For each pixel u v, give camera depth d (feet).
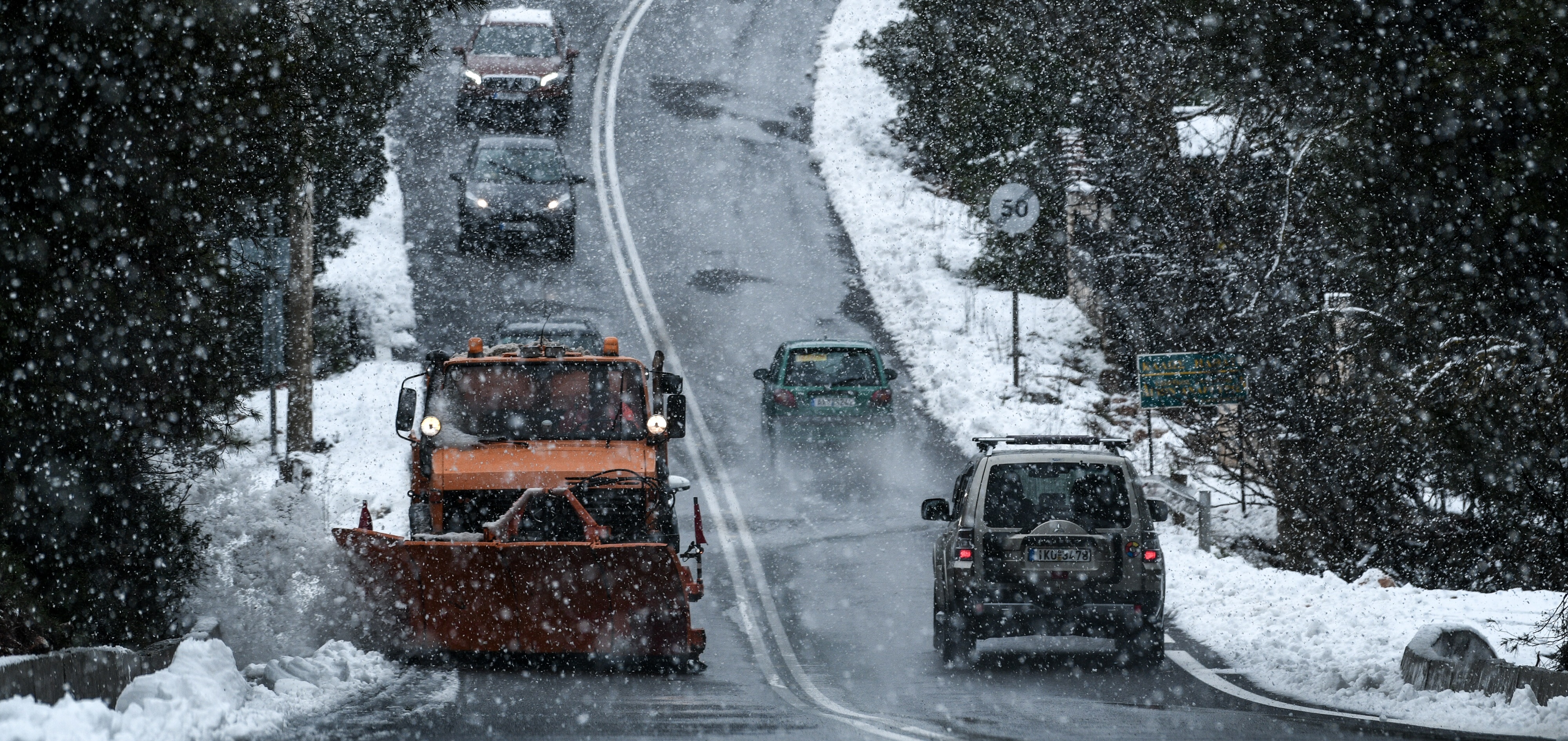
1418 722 119.24
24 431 119.55
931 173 511.40
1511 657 150.82
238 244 165.78
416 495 164.14
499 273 424.87
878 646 173.99
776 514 260.83
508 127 527.40
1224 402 241.55
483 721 113.91
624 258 444.14
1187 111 294.05
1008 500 157.99
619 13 646.33
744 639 178.40
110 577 131.13
